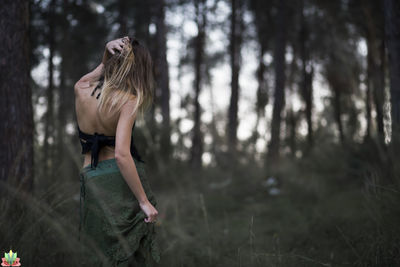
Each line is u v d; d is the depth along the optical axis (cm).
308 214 443
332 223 359
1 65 306
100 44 1194
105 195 160
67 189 285
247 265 265
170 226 383
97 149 164
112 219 159
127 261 159
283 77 933
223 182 769
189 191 652
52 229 222
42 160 402
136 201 166
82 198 171
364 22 645
